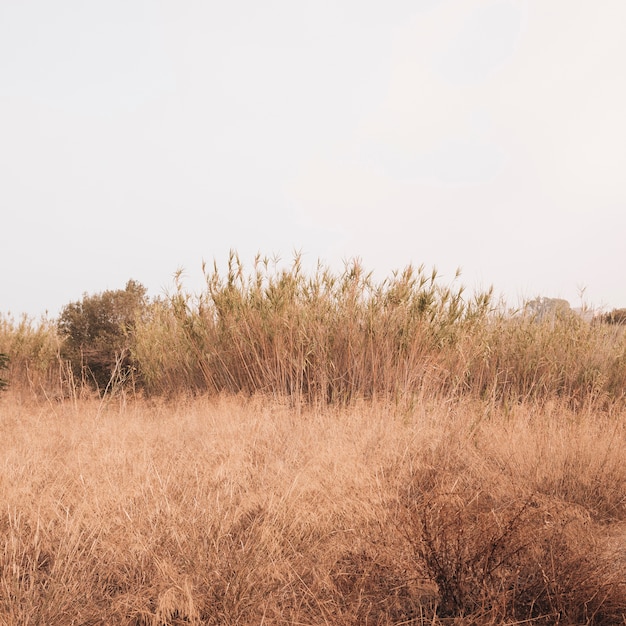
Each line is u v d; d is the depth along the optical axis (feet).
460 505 9.34
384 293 26.53
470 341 25.35
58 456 13.42
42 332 38.52
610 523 11.10
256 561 7.77
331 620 7.05
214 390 25.82
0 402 24.68
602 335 27.94
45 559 8.63
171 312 30.48
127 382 29.84
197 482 10.64
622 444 15.19
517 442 15.53
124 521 8.91
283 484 10.59
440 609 7.63
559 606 7.29
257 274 27.73
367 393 24.30
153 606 7.32
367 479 11.44
